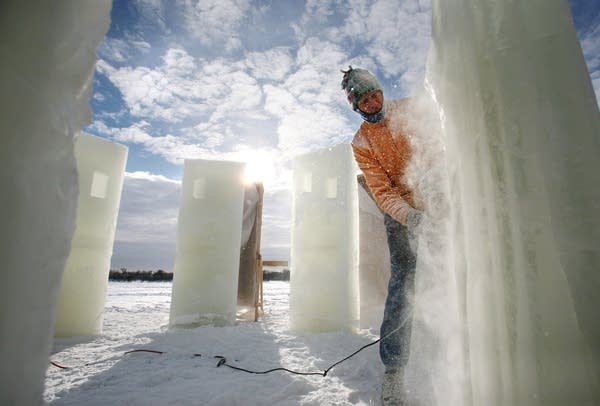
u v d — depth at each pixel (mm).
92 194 3596
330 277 3848
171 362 2326
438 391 1021
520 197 747
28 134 670
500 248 770
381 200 1576
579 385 653
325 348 2779
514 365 725
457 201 872
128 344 2904
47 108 710
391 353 1428
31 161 676
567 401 657
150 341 3041
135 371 2090
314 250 4031
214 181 4469
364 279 4512
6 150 632
